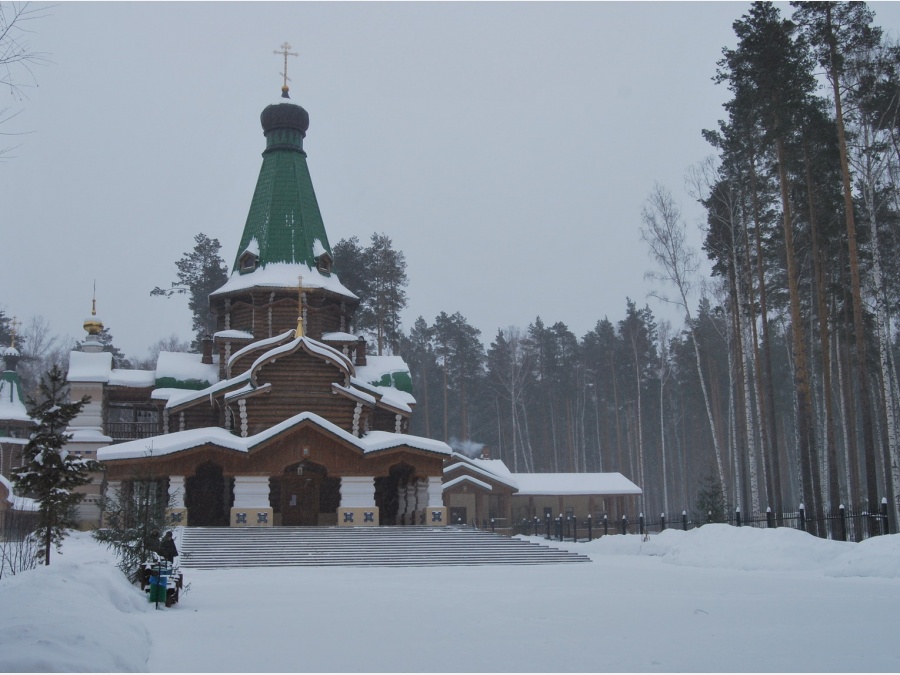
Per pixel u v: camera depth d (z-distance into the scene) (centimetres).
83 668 754
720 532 3003
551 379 9494
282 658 1030
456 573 2764
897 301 4866
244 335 4984
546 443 9519
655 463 10119
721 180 4625
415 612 1542
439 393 9762
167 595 1644
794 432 8538
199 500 4422
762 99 3612
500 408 9762
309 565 3228
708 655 1035
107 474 3859
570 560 3347
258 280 5022
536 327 9844
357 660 1013
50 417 1998
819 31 3434
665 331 8056
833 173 3975
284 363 4334
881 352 3703
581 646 1116
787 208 3578
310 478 4447
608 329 9294
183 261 7850
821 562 2573
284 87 5478
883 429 4666
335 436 4009
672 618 1411
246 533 3553
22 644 791
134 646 991
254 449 3925
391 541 3531
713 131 4594
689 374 8744
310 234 5234
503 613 1512
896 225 4500
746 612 1483
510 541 3572
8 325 8931
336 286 5262
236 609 1627
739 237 4631
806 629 1262
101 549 3275
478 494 6134
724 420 8638
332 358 4319
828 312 4756
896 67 3638
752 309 4353
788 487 8056
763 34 3544
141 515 1912
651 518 9881
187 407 4647
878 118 3803
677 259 4581
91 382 4909
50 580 1239
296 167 5338
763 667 950
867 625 1302
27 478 1955
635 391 8975
